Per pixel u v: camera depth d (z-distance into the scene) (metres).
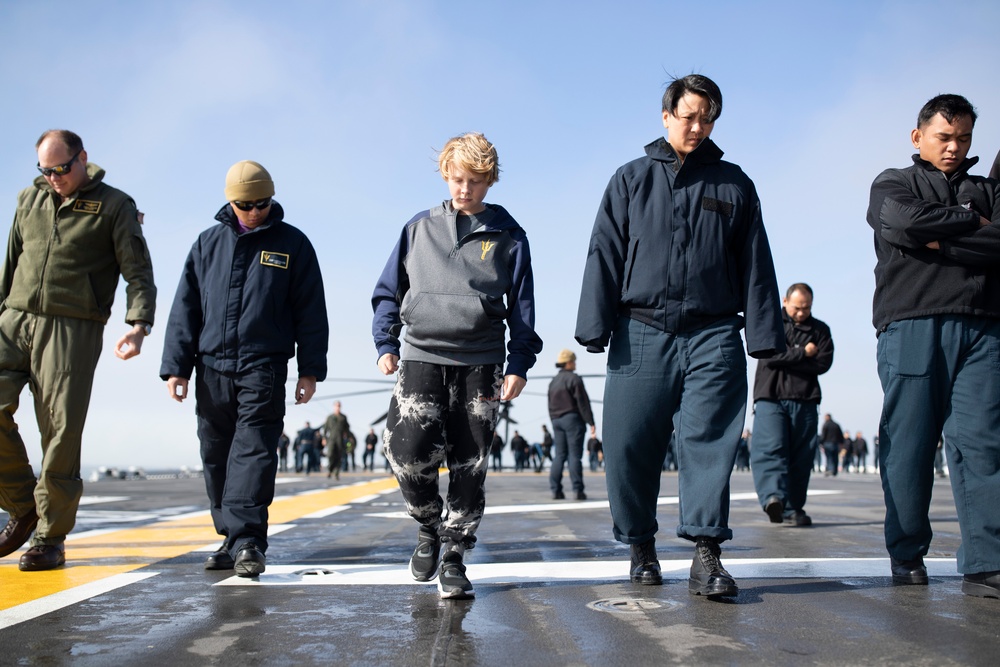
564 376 10.11
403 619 2.80
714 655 2.29
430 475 3.27
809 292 6.43
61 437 4.02
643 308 3.38
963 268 3.35
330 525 6.34
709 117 3.34
